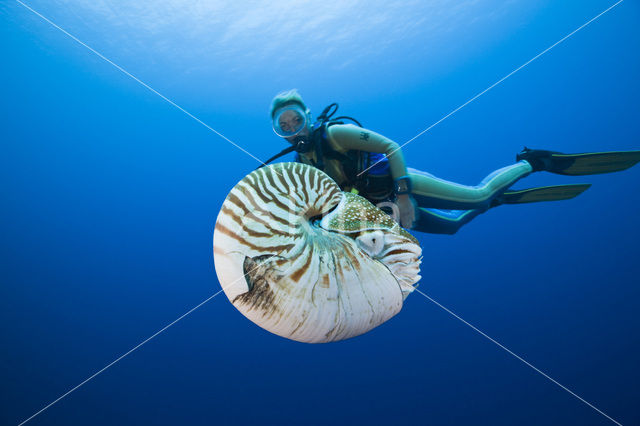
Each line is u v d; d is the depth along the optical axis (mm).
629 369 3156
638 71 5781
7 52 5309
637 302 3697
